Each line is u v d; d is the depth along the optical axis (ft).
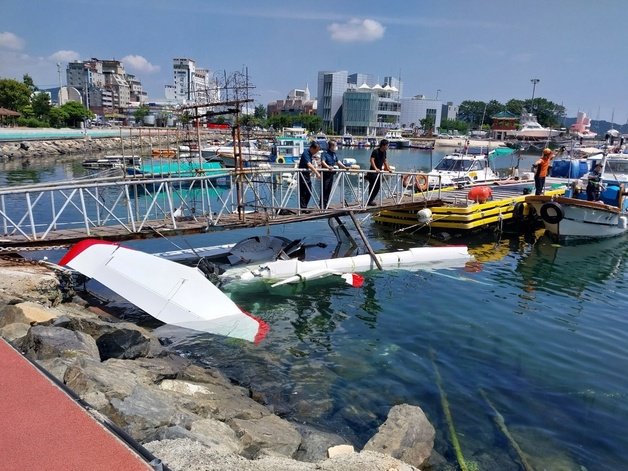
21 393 12.91
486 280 43.60
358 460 14.56
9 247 33.04
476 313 35.40
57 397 12.76
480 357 28.40
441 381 25.49
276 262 41.19
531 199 59.67
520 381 25.68
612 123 105.60
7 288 27.17
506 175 101.55
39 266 31.94
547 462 19.39
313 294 38.55
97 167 123.85
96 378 16.69
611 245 58.85
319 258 49.03
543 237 61.87
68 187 34.53
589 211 58.39
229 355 27.76
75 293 33.35
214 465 12.26
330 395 23.84
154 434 14.47
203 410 18.80
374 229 63.31
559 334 31.96
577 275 46.11
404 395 24.04
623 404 23.68
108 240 36.04
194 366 25.03
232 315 32.12
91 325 23.86
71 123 281.54
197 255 43.45
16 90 249.34
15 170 131.44
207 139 160.97
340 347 29.45
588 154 120.26
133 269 32.68
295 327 32.35
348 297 38.17
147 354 24.58
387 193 58.03
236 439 16.76
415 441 19.02
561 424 21.94
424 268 46.44
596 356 28.84
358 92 391.04
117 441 10.97
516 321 34.04
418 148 243.19
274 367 26.63
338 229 54.13
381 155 50.62
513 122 289.53
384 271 45.03
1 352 15.40
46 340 19.65
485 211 59.36
